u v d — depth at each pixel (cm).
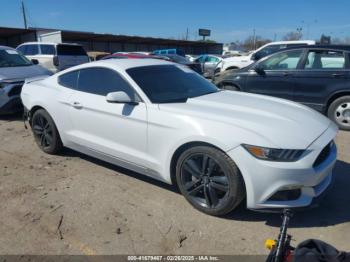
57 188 415
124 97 391
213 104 387
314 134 335
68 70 494
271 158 309
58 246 306
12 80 752
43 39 2733
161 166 377
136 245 307
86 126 448
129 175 452
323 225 338
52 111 489
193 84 457
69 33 3847
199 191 356
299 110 391
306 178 311
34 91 525
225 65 1617
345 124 688
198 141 339
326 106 705
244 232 325
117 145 418
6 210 365
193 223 339
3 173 461
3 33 3338
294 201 319
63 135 488
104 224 338
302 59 721
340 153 539
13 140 610
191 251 299
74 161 503
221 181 334
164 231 327
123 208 367
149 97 393
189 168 355
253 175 312
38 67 889
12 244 308
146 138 383
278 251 235
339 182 430
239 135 320
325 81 692
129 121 395
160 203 377
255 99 425
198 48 5828
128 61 458
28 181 436
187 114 356
